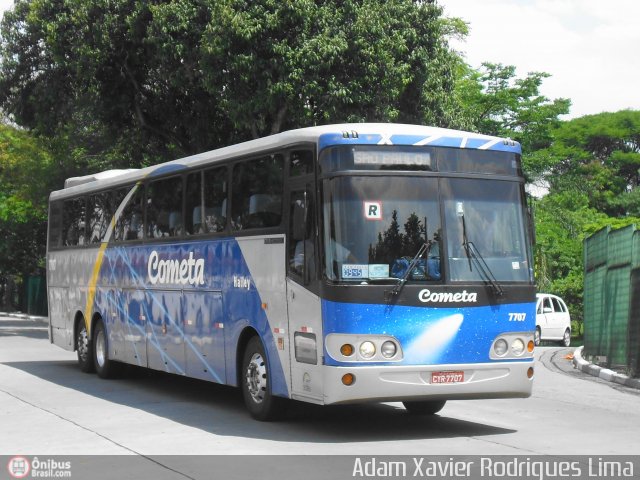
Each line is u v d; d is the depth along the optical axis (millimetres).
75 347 19359
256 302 11945
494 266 10773
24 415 12578
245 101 25656
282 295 11273
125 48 29062
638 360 16688
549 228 46562
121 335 16844
